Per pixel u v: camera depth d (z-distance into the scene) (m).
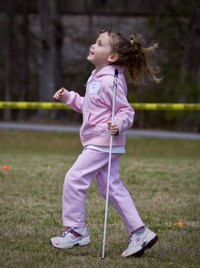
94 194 11.06
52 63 41.47
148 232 6.82
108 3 51.03
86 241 6.91
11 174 13.50
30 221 8.66
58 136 33.88
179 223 8.63
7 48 49.38
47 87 41.59
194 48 42.34
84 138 7.05
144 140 31.48
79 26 50.22
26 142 32.09
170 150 28.31
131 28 46.97
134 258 6.76
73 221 6.83
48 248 7.18
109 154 6.77
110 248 7.28
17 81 52.47
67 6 53.69
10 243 7.38
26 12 49.12
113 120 6.77
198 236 7.93
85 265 6.38
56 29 41.53
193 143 30.73
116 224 8.59
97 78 7.05
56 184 12.12
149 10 50.50
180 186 12.13
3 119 53.47
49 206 9.81
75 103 7.39
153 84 42.91
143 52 7.29
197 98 35.72
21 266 6.30
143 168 15.33
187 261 6.67
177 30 44.59
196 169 15.24
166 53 45.03
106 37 7.10
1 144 30.81
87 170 6.84
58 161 16.98
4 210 9.37
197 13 41.53
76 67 49.22
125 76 7.54
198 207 9.95
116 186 6.93
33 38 51.81
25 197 10.60
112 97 6.85
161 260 6.72
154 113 45.59
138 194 11.10
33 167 15.05
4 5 50.03
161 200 10.52
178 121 41.81
